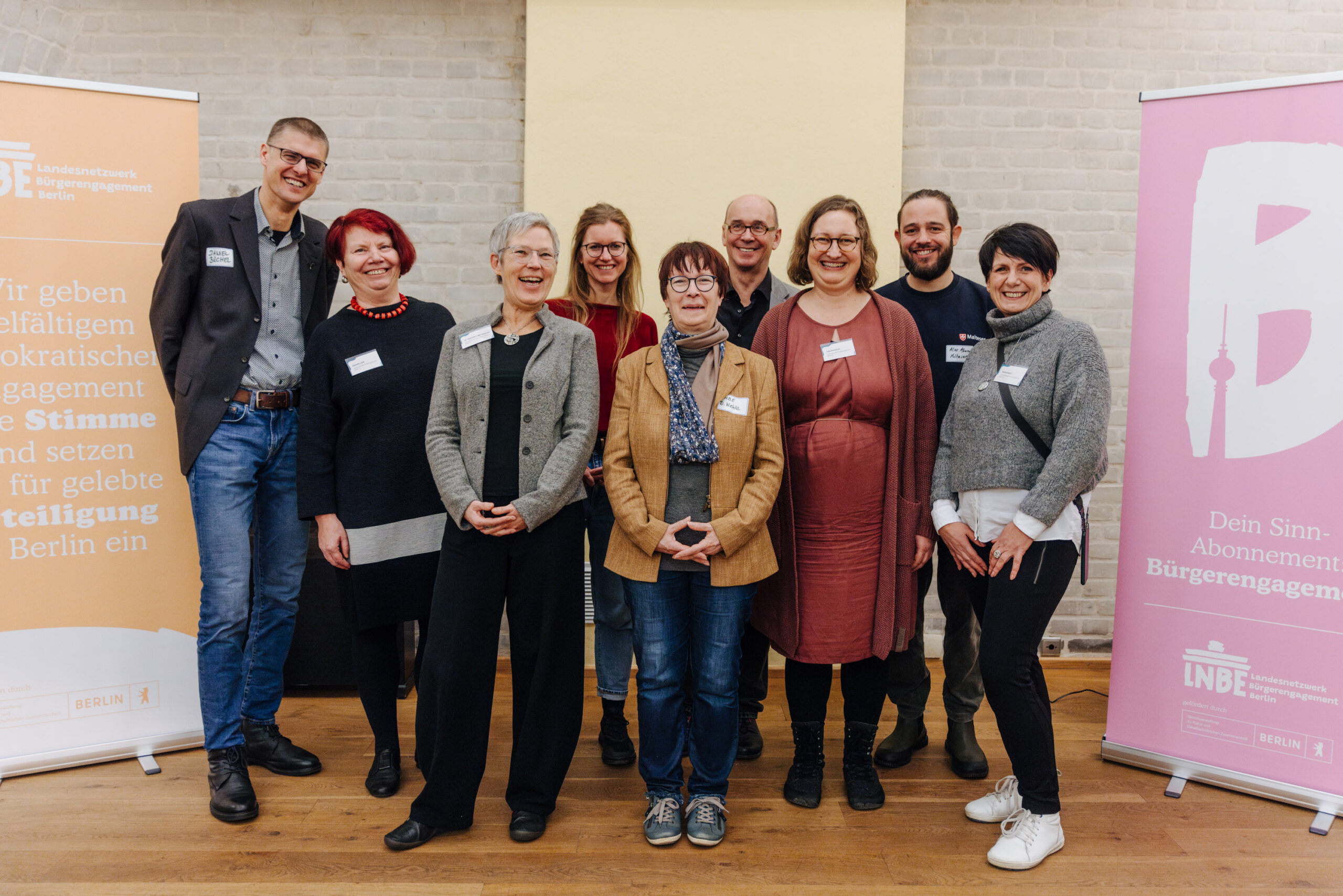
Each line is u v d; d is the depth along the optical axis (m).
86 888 1.92
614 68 3.41
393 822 2.23
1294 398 2.35
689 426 2.02
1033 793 2.08
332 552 2.28
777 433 2.11
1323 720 2.33
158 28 3.45
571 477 2.04
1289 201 2.34
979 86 3.52
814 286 2.36
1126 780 2.54
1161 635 2.58
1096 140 3.53
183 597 2.69
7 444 2.46
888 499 2.25
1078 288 3.58
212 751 2.29
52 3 3.40
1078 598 3.66
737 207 2.68
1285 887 1.97
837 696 3.33
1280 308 2.36
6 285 2.44
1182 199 2.50
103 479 2.57
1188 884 1.98
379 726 2.40
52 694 2.54
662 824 2.12
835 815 2.29
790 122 3.43
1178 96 2.49
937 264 2.54
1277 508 2.39
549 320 2.15
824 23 3.40
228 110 3.48
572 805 2.35
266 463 2.45
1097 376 2.02
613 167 3.44
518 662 2.16
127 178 2.55
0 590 2.47
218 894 1.89
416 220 3.55
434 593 2.14
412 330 2.36
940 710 3.11
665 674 2.12
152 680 2.66
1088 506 2.15
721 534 2.00
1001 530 2.13
